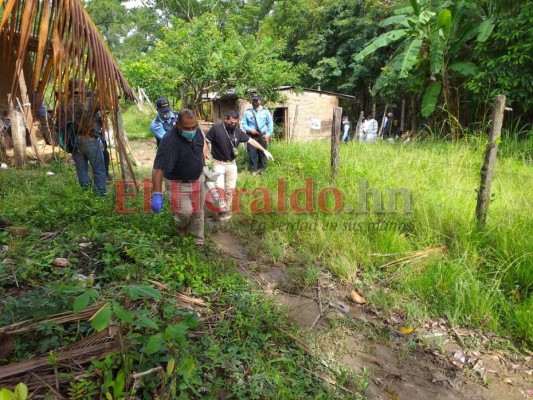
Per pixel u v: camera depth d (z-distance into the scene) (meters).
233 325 2.82
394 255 4.16
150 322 1.93
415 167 6.50
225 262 4.00
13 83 2.21
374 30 18.75
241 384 2.31
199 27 12.34
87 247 3.59
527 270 3.56
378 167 6.63
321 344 2.97
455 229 4.27
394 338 3.16
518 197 4.75
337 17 20.03
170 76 12.27
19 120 7.48
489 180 4.11
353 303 3.60
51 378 2.00
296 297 3.64
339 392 2.48
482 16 11.34
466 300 3.44
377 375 2.76
